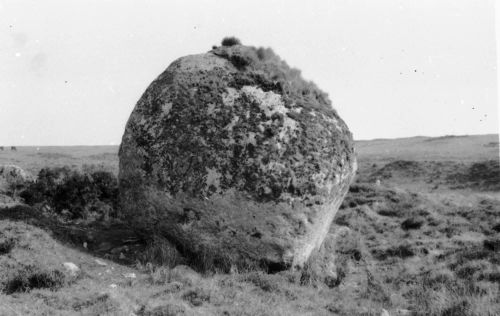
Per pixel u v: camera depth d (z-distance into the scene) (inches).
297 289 354.9
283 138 393.4
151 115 414.0
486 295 330.3
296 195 384.2
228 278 363.3
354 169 438.3
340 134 425.1
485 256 439.5
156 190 397.7
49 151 2979.8
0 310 258.2
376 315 302.2
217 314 278.8
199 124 398.3
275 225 385.1
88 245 422.3
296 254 399.2
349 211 709.9
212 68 429.1
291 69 455.5
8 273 319.3
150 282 346.0
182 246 407.2
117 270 369.4
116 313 265.1
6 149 2913.4
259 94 413.4
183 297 309.7
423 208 725.3
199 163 387.5
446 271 399.9
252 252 392.8
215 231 390.6
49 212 544.1
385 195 816.9
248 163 383.2
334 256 464.8
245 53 444.5
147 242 425.1
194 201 386.6
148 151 402.6
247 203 381.7
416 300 341.4
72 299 290.2
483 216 674.8
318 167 392.8
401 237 589.3
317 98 453.7
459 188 1478.8
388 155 2598.4
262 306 298.5
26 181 634.8
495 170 1551.4
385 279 410.3
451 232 594.9
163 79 432.5
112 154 2466.8
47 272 319.0
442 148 2800.2
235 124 394.9
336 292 368.8
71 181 568.4
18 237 366.3
